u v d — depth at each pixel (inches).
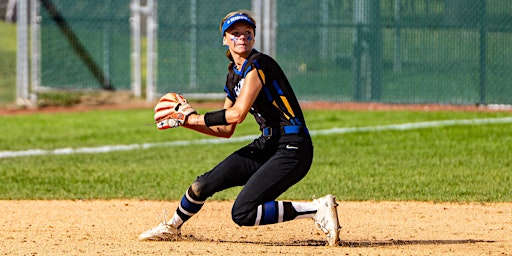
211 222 797.9
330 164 1230.3
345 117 1813.5
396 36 2044.8
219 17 2119.8
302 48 2078.0
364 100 2069.4
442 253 615.2
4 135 1593.3
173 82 2133.4
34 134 1608.0
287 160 610.9
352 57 2062.0
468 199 941.2
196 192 641.0
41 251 624.4
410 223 796.0
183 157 1316.4
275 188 613.3
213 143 1472.7
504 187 1024.2
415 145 1419.8
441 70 2039.9
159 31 2124.8
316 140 1487.5
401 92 2057.1
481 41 2027.6
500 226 776.3
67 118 1862.7
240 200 616.1
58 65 2133.4
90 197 966.4
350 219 820.0
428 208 886.4
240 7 2123.5
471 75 2033.7
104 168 1205.7
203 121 603.5
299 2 2065.7
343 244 667.4
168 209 880.9
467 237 713.6
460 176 1110.4
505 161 1243.2
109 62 2174.0
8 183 1074.7
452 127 1636.3
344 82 2073.1
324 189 1014.4
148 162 1266.0
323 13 2063.2
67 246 646.5
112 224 783.7
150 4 2103.8
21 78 2107.5
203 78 2128.4
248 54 610.5
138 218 823.1
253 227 765.3
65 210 872.9
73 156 1336.1
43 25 2129.7
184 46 2123.5
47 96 2172.7
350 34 2060.8
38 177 1123.9
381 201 933.8
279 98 608.7
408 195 972.6
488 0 2018.9
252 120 1790.1
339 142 1461.6
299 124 617.9
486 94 2030.0
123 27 2178.9
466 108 2003.0
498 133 1552.7
